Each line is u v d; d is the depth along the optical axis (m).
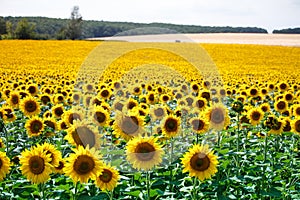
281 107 11.52
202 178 5.41
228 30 109.62
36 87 13.63
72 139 6.05
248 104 13.93
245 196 6.71
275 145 8.81
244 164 7.73
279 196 6.57
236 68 34.81
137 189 6.30
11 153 7.61
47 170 5.10
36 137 8.63
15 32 93.81
